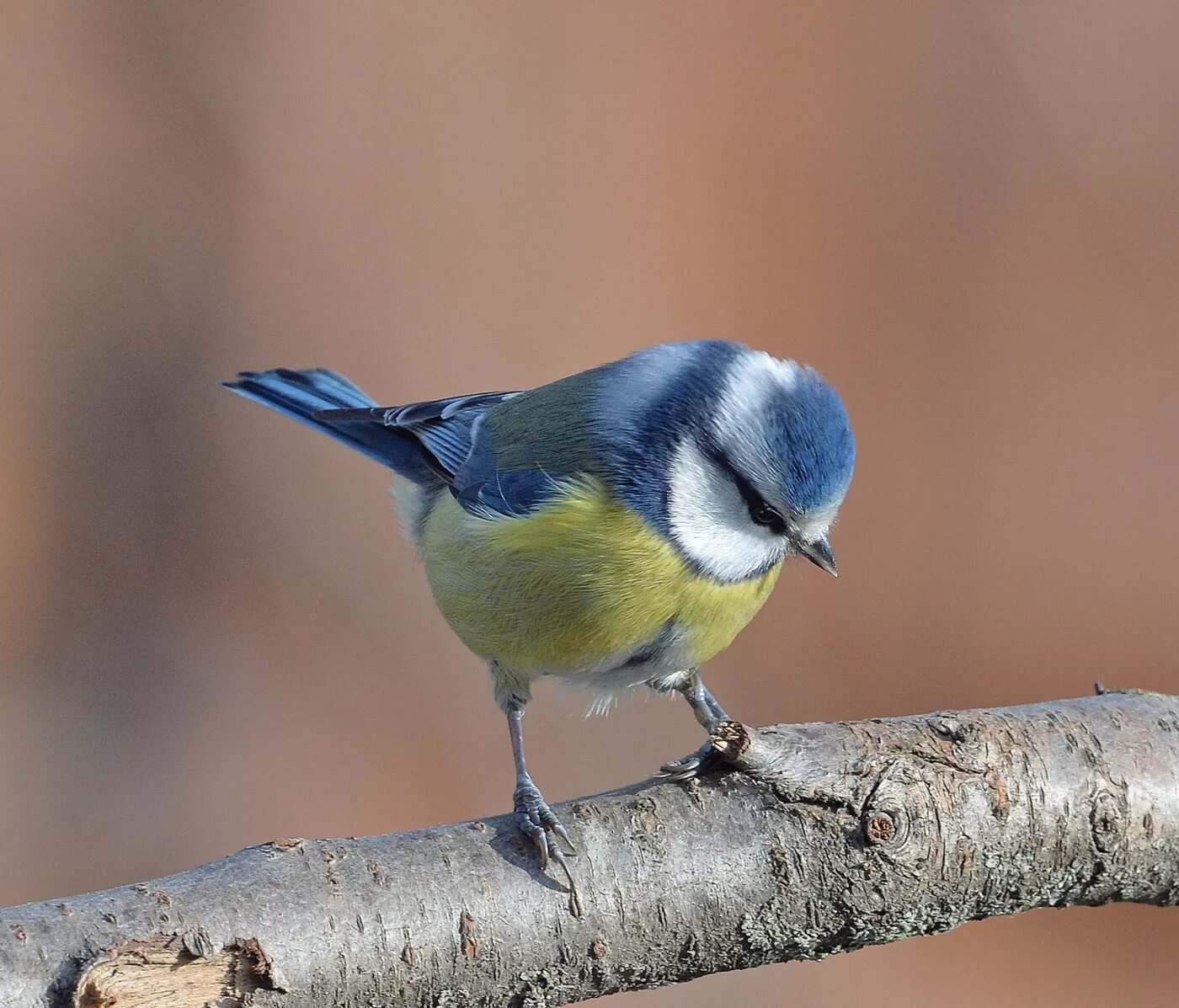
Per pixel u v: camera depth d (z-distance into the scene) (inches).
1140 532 513.0
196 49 539.2
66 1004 138.5
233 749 452.1
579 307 538.3
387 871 161.3
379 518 501.0
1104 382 535.8
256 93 540.7
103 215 530.6
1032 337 543.2
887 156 566.6
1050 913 459.2
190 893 151.4
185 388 515.8
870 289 550.9
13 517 489.4
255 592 491.2
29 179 529.0
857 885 174.9
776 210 557.9
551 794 445.7
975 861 179.3
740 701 485.4
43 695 463.5
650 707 472.7
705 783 179.8
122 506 499.5
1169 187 557.9
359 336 529.3
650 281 544.7
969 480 525.7
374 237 535.8
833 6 573.3
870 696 488.1
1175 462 522.3
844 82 572.4
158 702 463.2
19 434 499.8
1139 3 566.6
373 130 543.8
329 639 481.1
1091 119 569.0
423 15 548.1
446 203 541.3
